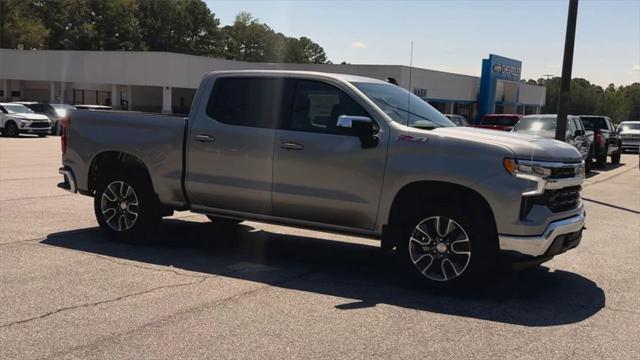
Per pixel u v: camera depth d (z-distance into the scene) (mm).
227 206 6910
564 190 5809
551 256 5754
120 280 6027
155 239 7645
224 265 6754
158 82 47094
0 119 31141
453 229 5770
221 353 4328
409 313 5293
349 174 6102
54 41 93875
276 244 7910
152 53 46812
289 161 6383
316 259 7172
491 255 5656
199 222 9227
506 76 56188
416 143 5820
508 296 5863
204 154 6883
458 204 5754
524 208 5445
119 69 48156
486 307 5512
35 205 10086
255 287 5949
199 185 6949
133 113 7477
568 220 5742
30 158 18828
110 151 7555
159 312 5137
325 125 6297
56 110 34062
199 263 6805
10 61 51875
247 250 7523
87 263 6621
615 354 4480
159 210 7488
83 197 11000
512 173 5453
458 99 51594
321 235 8570
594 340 4750
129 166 7547
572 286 6262
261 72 6699
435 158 5723
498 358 4359
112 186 7598
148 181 7426
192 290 5773
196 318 5016
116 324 4836
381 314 5250
